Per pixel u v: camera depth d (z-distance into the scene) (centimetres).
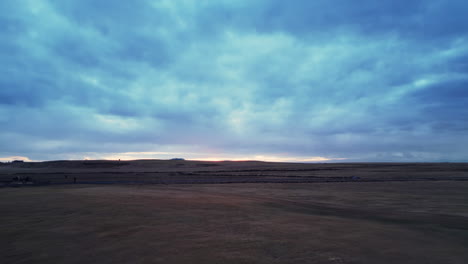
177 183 3391
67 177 4875
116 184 3200
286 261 623
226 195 1988
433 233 897
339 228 951
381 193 2100
